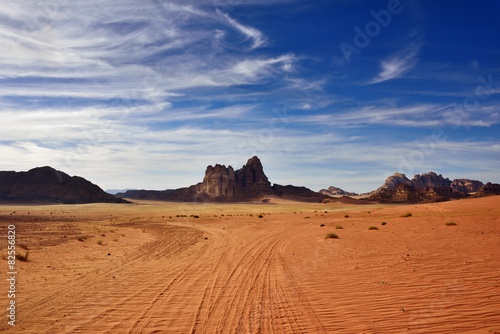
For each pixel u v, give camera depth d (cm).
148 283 1048
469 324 620
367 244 1800
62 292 937
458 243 1595
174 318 725
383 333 603
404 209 6234
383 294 842
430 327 618
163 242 2253
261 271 1221
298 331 634
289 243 2072
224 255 1642
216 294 916
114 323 694
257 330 646
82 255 1609
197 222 4816
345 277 1055
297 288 955
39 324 686
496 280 891
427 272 1037
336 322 673
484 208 4566
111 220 5647
